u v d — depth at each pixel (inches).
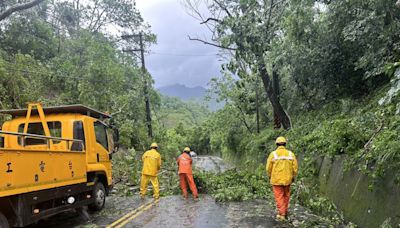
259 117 1223.5
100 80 932.6
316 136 513.0
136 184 657.0
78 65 974.4
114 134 450.6
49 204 290.5
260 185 530.0
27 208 254.1
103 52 1021.8
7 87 675.4
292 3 531.8
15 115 391.2
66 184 311.1
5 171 228.2
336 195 367.9
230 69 645.3
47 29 1099.9
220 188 552.7
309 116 697.6
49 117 376.5
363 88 569.3
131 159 842.8
